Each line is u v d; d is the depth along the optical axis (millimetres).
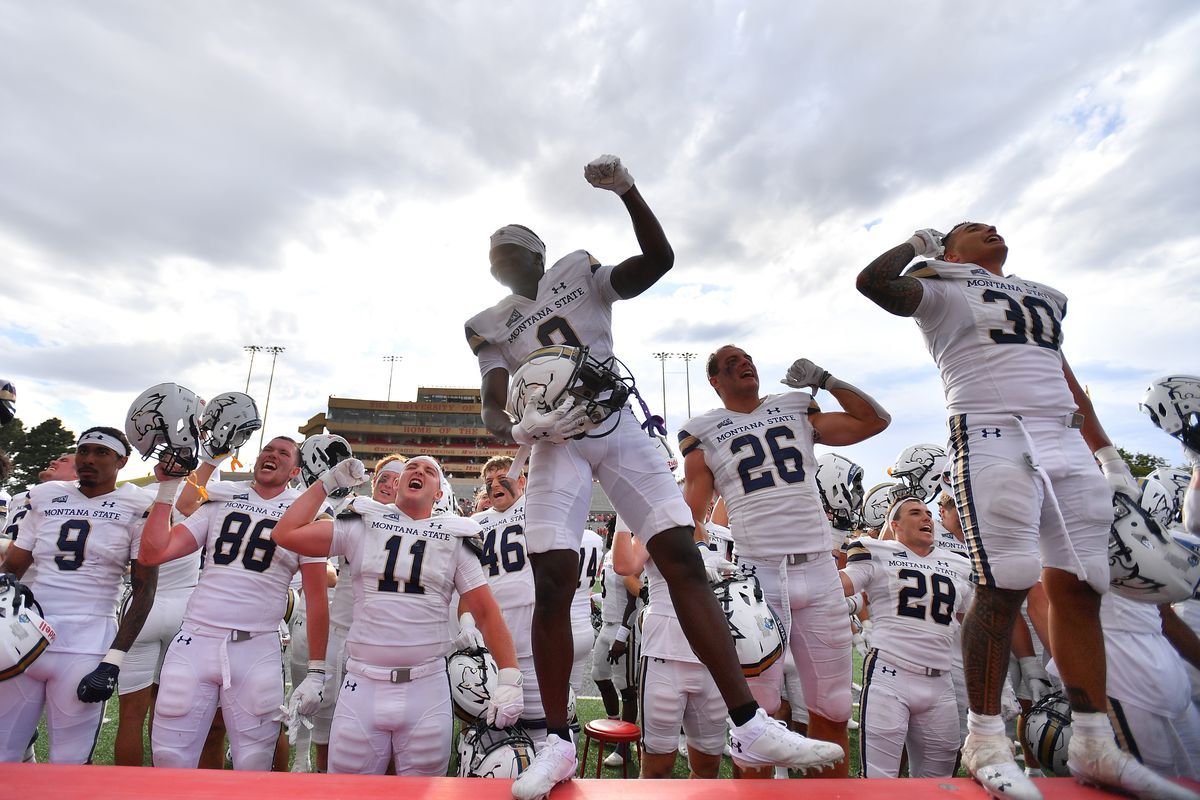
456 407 69562
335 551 3229
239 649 3277
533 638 1908
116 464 3734
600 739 3553
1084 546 2041
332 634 4285
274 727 3305
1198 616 2611
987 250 2482
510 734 3133
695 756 3141
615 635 5355
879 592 3645
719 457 3389
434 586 3113
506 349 2232
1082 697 1934
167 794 1639
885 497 6617
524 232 2289
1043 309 2275
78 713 3271
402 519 3283
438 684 3107
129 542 3605
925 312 2330
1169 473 3613
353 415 68562
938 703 3398
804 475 3234
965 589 3605
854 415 3230
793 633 3154
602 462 2057
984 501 2025
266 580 3418
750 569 3189
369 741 2947
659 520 1950
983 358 2176
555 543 1925
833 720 3053
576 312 2143
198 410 3393
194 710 3158
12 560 3572
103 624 3500
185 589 4211
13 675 3045
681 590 1896
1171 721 2523
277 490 3746
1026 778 1716
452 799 1665
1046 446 2074
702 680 3039
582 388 1868
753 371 3488
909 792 1755
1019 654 4180
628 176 1968
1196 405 2486
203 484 3693
